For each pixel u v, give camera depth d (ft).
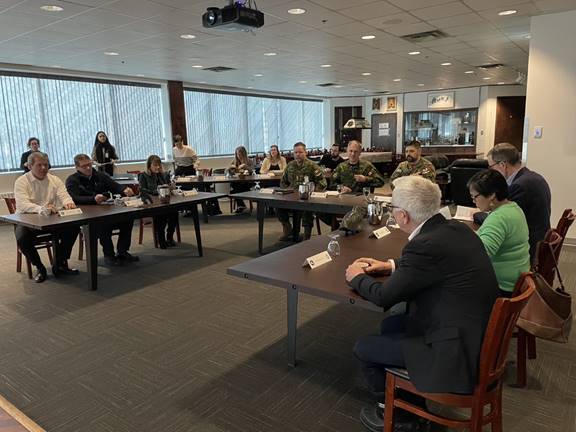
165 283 12.42
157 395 7.04
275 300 10.99
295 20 15.72
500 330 4.49
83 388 7.28
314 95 45.62
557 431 6.01
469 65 27.43
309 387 7.18
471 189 7.15
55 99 25.20
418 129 44.83
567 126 15.70
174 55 21.54
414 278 4.81
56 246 12.92
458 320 4.69
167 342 8.86
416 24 16.70
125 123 29.35
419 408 5.16
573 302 10.33
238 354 8.32
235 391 7.11
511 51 22.76
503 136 40.60
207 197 14.70
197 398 6.93
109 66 24.26
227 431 6.14
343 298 5.67
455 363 4.60
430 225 5.12
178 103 31.78
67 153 26.08
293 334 7.70
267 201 14.47
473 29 17.72
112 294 11.62
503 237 6.75
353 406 6.64
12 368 7.96
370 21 16.10
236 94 37.91
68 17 14.34
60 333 9.35
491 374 4.69
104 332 9.36
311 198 14.11
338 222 15.20
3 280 12.89
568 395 6.82
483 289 4.74
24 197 12.46
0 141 22.89
